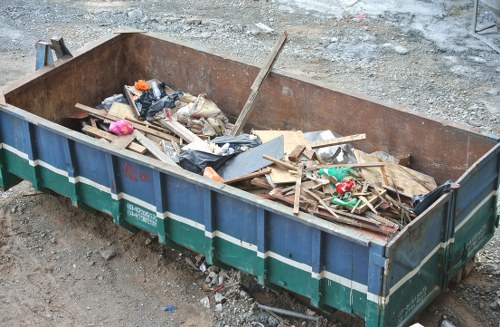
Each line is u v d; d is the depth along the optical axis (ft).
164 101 30.55
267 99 30.17
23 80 28.94
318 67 41.22
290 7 49.26
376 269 19.51
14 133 27.02
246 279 25.38
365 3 49.57
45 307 24.84
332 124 28.76
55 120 30.42
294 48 43.45
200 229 23.47
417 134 26.55
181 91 32.81
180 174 22.74
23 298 25.20
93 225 28.55
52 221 28.86
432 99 37.91
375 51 43.14
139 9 48.98
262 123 30.76
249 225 22.04
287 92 29.45
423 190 25.16
